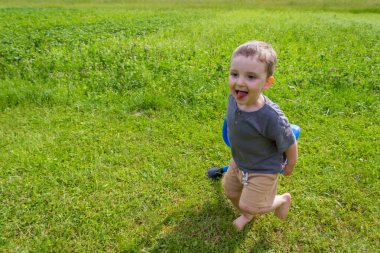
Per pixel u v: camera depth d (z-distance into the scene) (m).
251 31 11.16
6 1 25.09
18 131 4.35
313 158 3.73
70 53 7.19
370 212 3.05
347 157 3.78
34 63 6.46
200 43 8.83
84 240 2.79
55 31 10.48
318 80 5.76
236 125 2.30
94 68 6.38
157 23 13.28
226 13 17.61
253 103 2.22
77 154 3.84
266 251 2.71
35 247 2.71
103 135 4.23
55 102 5.05
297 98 5.06
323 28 11.91
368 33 10.87
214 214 3.05
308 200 3.15
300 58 7.18
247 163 2.47
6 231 2.85
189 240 2.77
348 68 6.23
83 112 4.83
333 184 3.33
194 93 5.17
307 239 2.79
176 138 4.18
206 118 4.62
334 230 2.89
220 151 3.91
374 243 2.76
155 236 2.82
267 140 2.31
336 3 23.00
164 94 5.20
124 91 5.40
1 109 4.90
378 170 3.56
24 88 5.30
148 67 6.28
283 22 13.60
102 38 9.34
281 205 2.75
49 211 3.06
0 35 9.48
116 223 2.93
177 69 6.21
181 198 3.23
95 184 3.36
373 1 22.89
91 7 21.22
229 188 2.79
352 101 4.95
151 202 3.18
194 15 16.33
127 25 12.39
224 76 5.95
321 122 4.54
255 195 2.49
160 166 3.63
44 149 3.92
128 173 3.54
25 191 3.28
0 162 3.69
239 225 2.86
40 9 18.91
